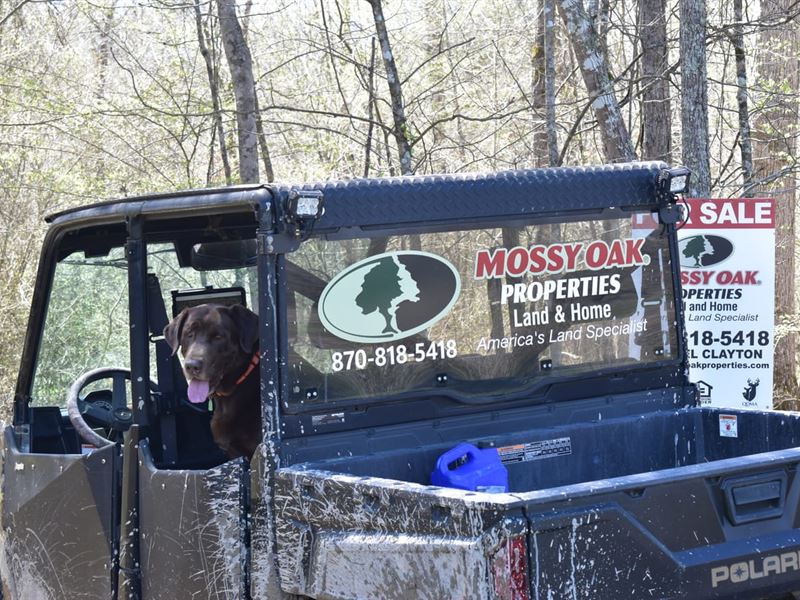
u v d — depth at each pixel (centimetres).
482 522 305
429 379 407
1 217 1441
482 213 415
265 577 370
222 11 1221
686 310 726
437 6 1557
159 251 491
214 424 459
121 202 432
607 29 1241
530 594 306
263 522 371
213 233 500
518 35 1538
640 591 328
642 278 454
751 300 719
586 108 1145
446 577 313
